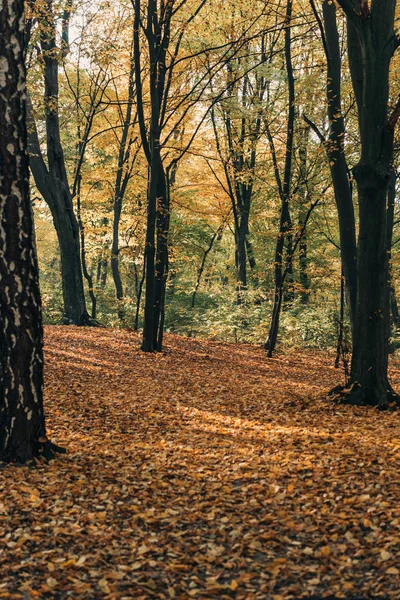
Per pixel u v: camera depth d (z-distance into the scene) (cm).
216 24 1581
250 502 573
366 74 1052
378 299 1077
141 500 587
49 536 498
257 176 1925
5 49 623
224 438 852
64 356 1484
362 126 1063
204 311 2723
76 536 498
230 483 636
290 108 1652
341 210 1426
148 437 856
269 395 1202
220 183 2277
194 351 1744
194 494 606
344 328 1166
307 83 1587
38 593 412
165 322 2653
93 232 2389
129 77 2128
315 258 2336
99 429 888
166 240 1677
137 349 1655
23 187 643
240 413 1030
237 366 1578
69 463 689
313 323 2077
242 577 434
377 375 1078
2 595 408
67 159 2355
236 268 2831
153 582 429
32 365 675
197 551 480
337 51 1448
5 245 645
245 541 491
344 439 806
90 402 1052
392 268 2089
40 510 547
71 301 2092
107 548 481
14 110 629
